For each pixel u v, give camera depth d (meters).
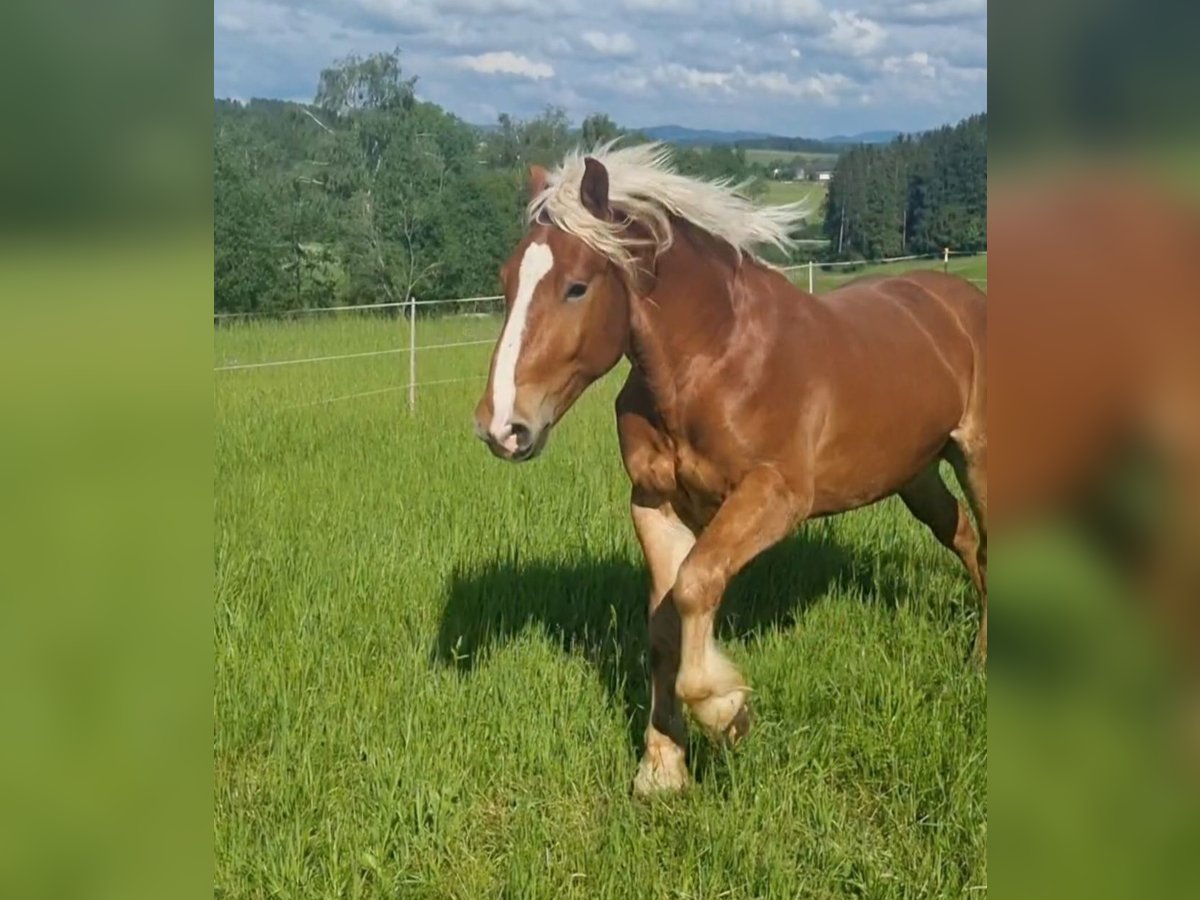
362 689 4.28
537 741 3.92
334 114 36.97
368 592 5.29
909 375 4.25
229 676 4.32
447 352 16.77
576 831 3.49
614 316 3.34
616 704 4.23
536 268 3.19
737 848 3.26
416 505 6.82
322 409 10.77
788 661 4.45
